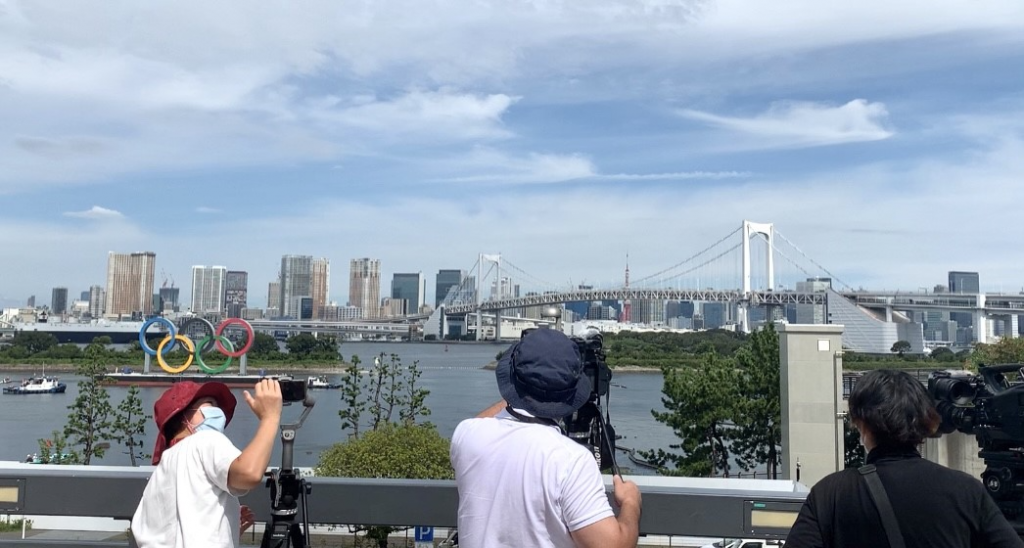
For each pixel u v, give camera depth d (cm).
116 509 284
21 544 294
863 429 204
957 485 190
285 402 237
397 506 277
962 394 264
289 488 242
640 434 3512
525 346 198
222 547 214
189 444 218
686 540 547
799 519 204
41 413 4522
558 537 179
